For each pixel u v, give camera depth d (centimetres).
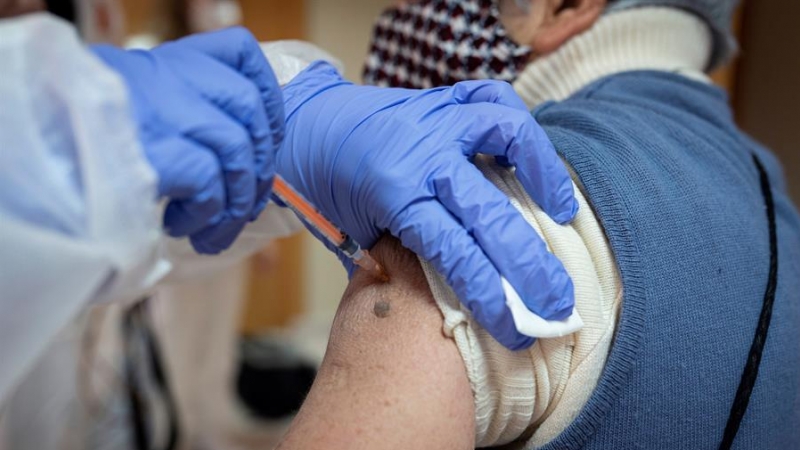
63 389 189
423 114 73
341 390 64
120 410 212
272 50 93
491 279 64
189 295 232
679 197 73
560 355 67
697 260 71
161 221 58
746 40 177
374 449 59
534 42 97
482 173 73
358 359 65
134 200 50
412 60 107
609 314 68
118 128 49
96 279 50
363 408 62
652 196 71
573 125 80
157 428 234
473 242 66
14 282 47
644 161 74
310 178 77
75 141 48
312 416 63
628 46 96
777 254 81
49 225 48
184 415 241
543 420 69
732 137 92
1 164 47
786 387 77
